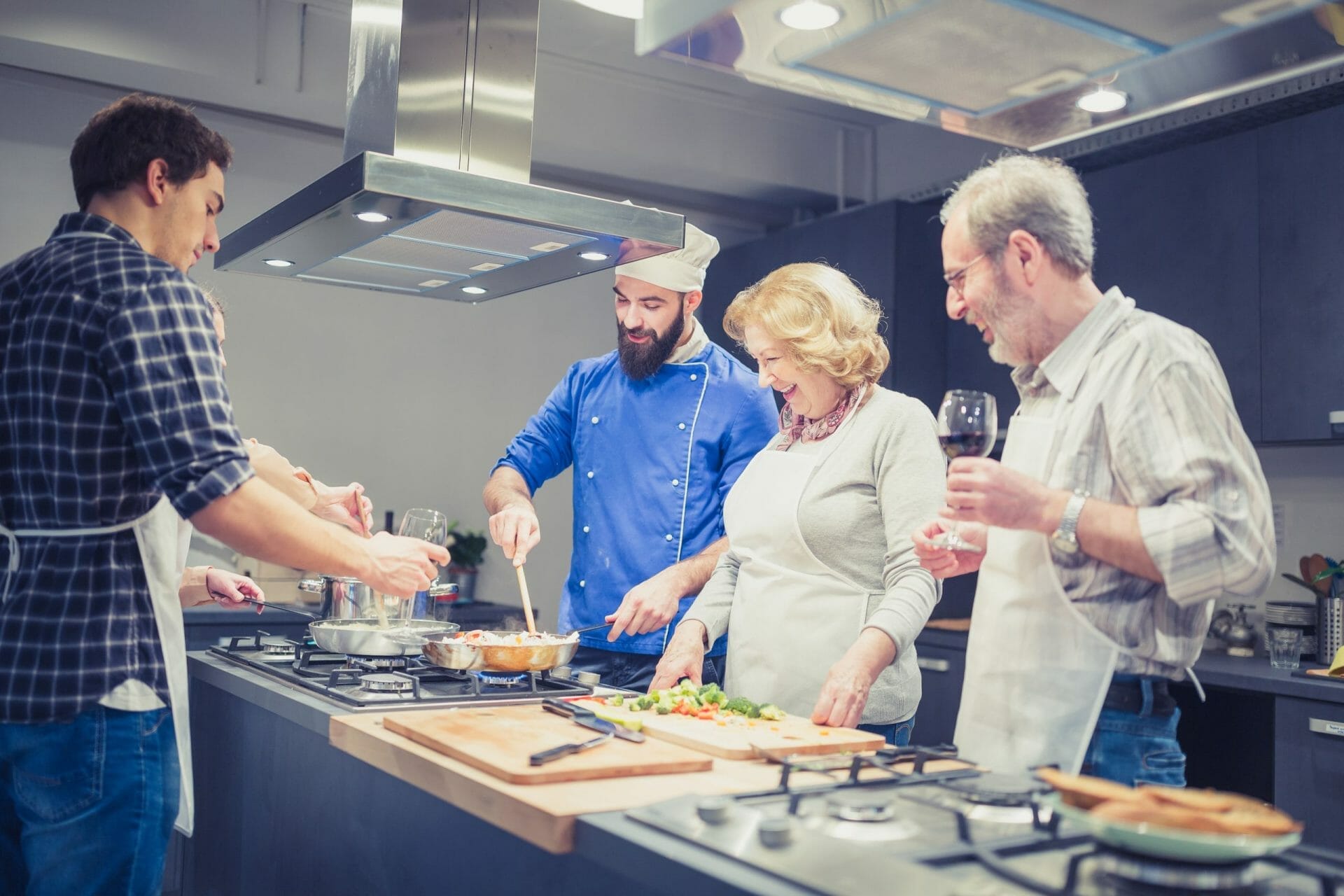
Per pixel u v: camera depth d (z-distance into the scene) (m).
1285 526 3.54
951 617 4.25
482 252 2.11
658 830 1.03
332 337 4.32
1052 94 1.72
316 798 1.78
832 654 1.84
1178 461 1.29
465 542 4.32
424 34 1.87
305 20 3.86
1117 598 1.35
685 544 2.40
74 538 1.43
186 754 1.54
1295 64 1.57
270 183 4.18
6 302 1.49
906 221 4.16
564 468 2.72
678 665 1.85
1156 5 1.40
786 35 1.55
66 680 1.39
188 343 1.41
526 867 1.27
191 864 2.33
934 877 0.88
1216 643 3.48
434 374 4.52
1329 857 0.96
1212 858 0.89
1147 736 1.35
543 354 4.77
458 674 1.92
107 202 1.53
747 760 1.36
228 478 1.37
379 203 1.75
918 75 1.67
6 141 3.74
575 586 2.51
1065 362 1.43
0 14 3.40
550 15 3.80
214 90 3.84
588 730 1.47
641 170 4.61
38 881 1.42
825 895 0.85
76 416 1.41
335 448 4.32
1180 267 3.41
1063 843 1.00
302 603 3.77
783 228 5.07
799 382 1.93
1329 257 3.03
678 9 1.54
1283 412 3.14
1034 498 1.32
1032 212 1.39
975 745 1.48
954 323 4.20
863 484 1.87
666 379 2.48
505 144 1.94
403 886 1.52
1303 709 2.80
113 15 3.55
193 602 2.21
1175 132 3.50
